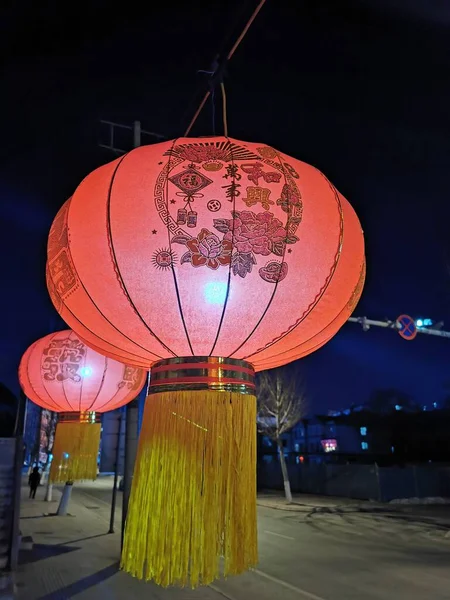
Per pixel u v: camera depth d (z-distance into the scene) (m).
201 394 3.21
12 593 5.61
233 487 3.11
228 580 8.69
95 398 8.20
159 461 3.14
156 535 3.01
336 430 47.59
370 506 21.84
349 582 8.73
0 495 6.08
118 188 3.14
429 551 11.64
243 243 3.02
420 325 14.67
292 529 15.12
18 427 15.09
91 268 3.17
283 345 3.43
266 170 3.21
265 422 27.03
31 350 8.38
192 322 3.10
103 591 7.65
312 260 3.18
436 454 35.62
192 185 3.07
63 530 13.27
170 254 2.99
